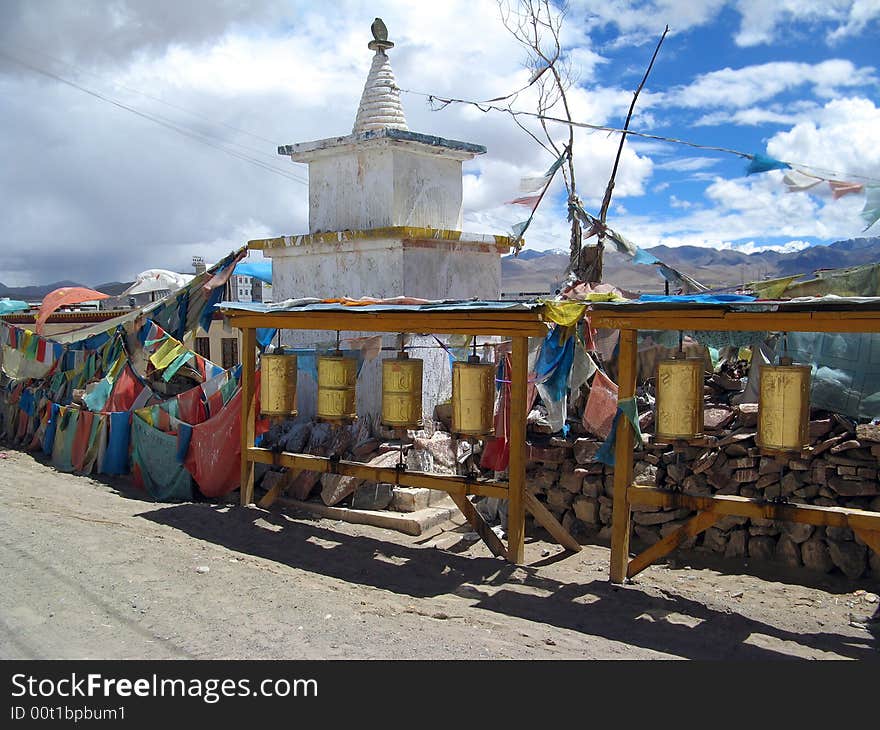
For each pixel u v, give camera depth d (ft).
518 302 25.16
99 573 23.70
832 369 25.94
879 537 20.31
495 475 32.78
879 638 20.56
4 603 20.80
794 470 26.35
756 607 22.84
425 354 37.24
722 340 24.04
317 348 32.42
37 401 48.62
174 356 40.14
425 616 21.71
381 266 37.24
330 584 24.67
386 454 33.96
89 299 57.98
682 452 28.53
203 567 25.05
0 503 33.32
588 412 30.01
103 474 41.11
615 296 29.71
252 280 71.00
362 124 40.75
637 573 24.34
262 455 32.63
